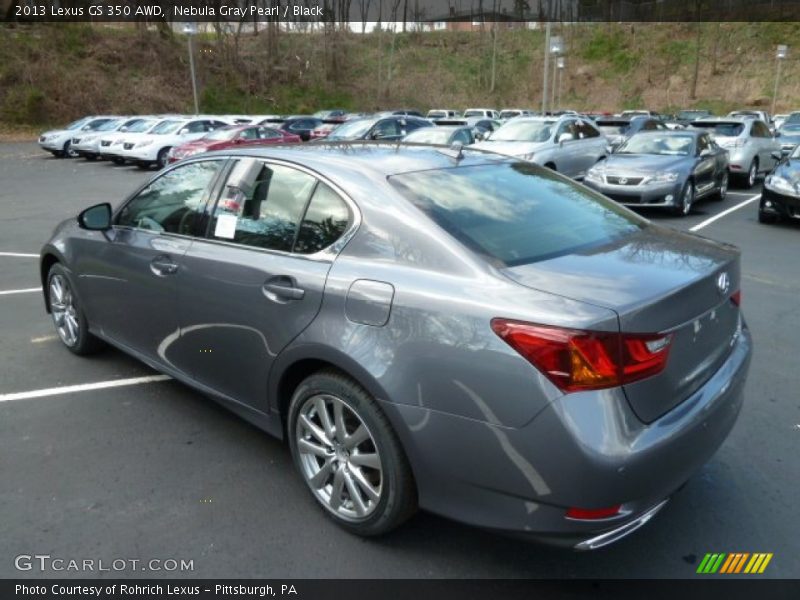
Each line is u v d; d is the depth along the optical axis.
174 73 46.84
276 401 3.15
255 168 3.45
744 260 8.31
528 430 2.27
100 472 3.39
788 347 5.23
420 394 2.49
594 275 2.54
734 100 53.88
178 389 4.39
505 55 65.06
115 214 4.27
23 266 8.04
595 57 62.88
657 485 2.35
